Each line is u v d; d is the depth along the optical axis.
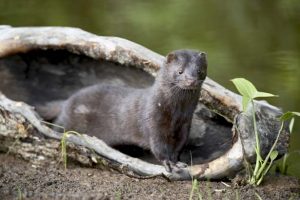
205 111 11.20
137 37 18.97
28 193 9.34
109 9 21.62
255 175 10.00
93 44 11.44
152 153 11.53
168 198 9.37
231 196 9.55
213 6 21.88
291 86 15.58
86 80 12.26
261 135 10.16
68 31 11.64
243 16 21.05
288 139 10.38
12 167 10.39
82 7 21.64
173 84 10.69
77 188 9.62
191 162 10.68
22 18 20.33
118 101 11.77
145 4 21.95
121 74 11.98
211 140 11.12
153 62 11.27
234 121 10.21
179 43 18.48
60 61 11.98
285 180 10.39
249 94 9.72
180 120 10.88
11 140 10.62
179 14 21.28
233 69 16.53
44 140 10.39
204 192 9.70
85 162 10.33
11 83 12.06
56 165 10.44
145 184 9.89
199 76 10.56
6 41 11.59
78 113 12.00
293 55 17.45
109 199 9.16
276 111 10.59
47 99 12.31
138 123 11.32
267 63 16.91
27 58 11.88
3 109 10.49
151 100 11.05
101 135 11.89
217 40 18.83
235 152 10.09
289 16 20.83
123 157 10.29
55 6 21.64
